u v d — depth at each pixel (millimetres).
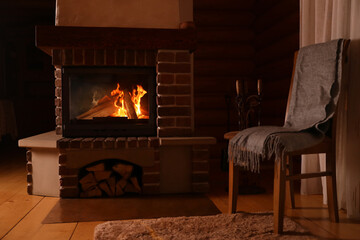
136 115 2713
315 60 2035
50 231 1798
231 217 1931
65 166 2488
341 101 2086
